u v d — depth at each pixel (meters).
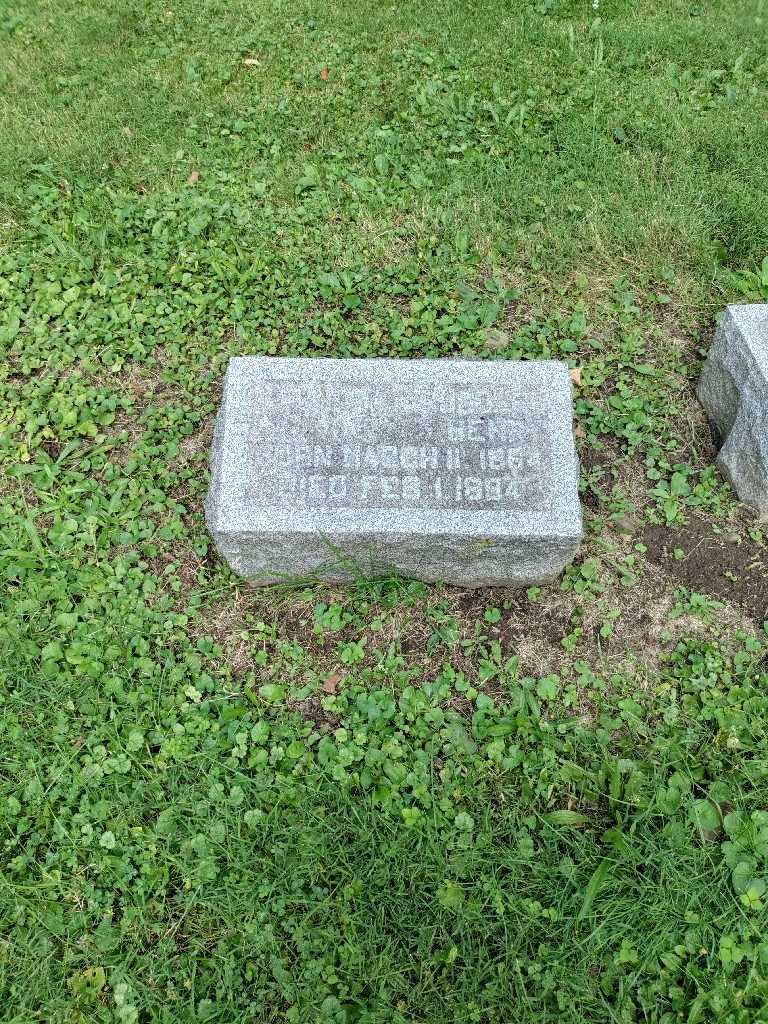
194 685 3.51
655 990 2.79
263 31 6.85
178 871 3.07
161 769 3.27
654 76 6.41
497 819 3.15
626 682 3.54
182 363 4.67
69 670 3.52
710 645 3.60
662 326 4.85
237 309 4.86
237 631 3.70
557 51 6.59
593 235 5.20
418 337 4.70
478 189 5.54
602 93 6.23
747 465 3.94
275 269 5.08
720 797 3.14
